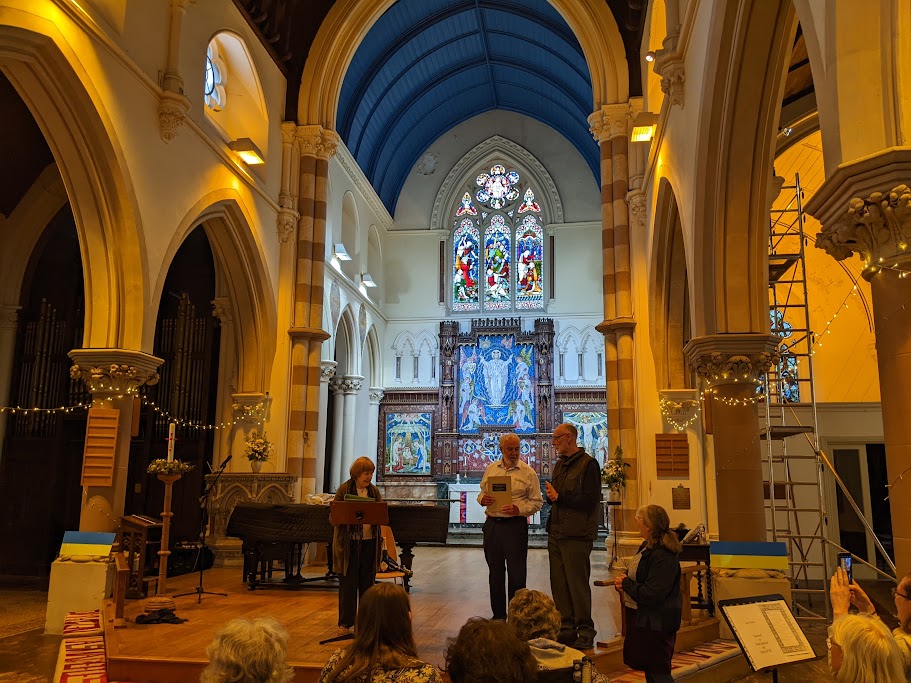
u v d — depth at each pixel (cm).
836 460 1249
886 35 450
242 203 1256
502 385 2230
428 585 1101
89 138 877
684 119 922
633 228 1348
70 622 794
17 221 1370
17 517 1351
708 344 816
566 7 1463
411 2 1786
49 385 1386
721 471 806
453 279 2384
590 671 321
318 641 680
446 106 2347
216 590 1014
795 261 1030
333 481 1991
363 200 2123
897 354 425
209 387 1442
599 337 2255
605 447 2152
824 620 859
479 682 252
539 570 1278
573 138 2352
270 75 1412
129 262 937
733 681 682
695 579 965
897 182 422
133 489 1407
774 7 698
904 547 414
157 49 1012
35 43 788
